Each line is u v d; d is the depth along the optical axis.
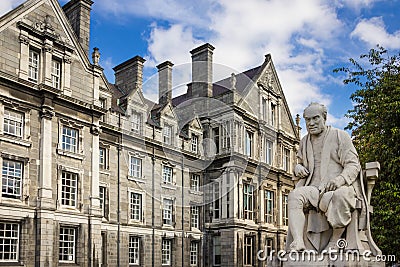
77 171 28.95
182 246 36.31
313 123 6.86
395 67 19.53
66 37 29.62
